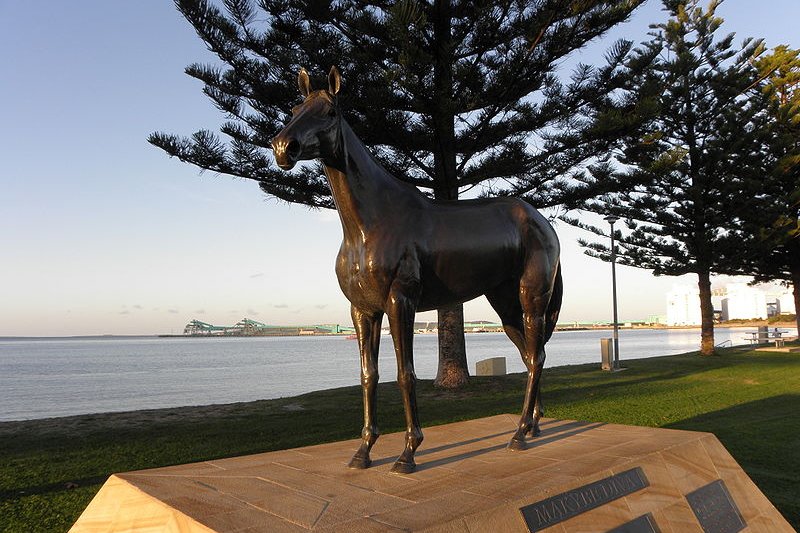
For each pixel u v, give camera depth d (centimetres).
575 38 1088
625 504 310
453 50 1010
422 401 1054
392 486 296
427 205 360
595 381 1355
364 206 329
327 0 972
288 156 291
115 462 626
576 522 282
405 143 1097
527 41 1014
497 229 373
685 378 1384
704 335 2038
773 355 1964
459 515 249
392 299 325
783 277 2544
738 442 683
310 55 1055
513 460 347
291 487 294
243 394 2305
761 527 364
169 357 7856
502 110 1145
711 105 1925
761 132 1883
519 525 262
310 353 8181
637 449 369
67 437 784
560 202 1223
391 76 915
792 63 2269
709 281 2048
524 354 432
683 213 1981
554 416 877
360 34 1088
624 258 2128
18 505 476
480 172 1170
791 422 809
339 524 238
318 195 1227
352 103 1034
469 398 1073
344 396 1169
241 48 1073
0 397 2497
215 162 1105
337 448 395
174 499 271
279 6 1006
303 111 310
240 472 325
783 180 2108
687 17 2002
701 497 352
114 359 7600
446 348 1222
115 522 280
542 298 392
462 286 363
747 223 1994
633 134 1139
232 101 1095
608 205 2025
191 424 880
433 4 1045
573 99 1135
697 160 1948
